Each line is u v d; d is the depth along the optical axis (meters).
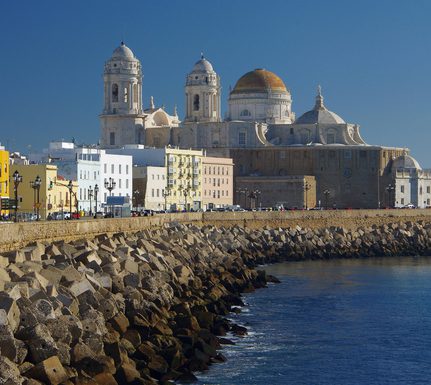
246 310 132.12
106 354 80.31
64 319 80.44
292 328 118.75
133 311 95.12
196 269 147.88
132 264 118.00
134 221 179.00
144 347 86.75
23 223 123.94
